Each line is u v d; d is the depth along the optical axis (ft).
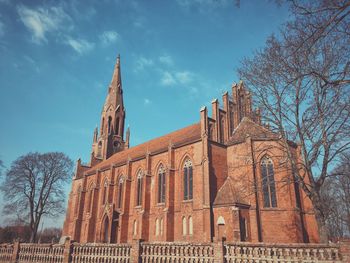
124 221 163.32
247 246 55.67
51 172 225.97
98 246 73.77
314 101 85.30
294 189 116.57
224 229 113.50
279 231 113.29
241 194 122.52
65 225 224.12
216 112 141.69
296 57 79.51
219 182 128.36
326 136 83.10
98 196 198.59
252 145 126.21
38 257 84.07
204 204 121.29
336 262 46.88
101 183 200.44
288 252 51.70
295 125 89.56
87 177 216.74
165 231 131.95
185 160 141.69
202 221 121.29
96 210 195.31
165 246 64.90
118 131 266.57
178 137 168.45
